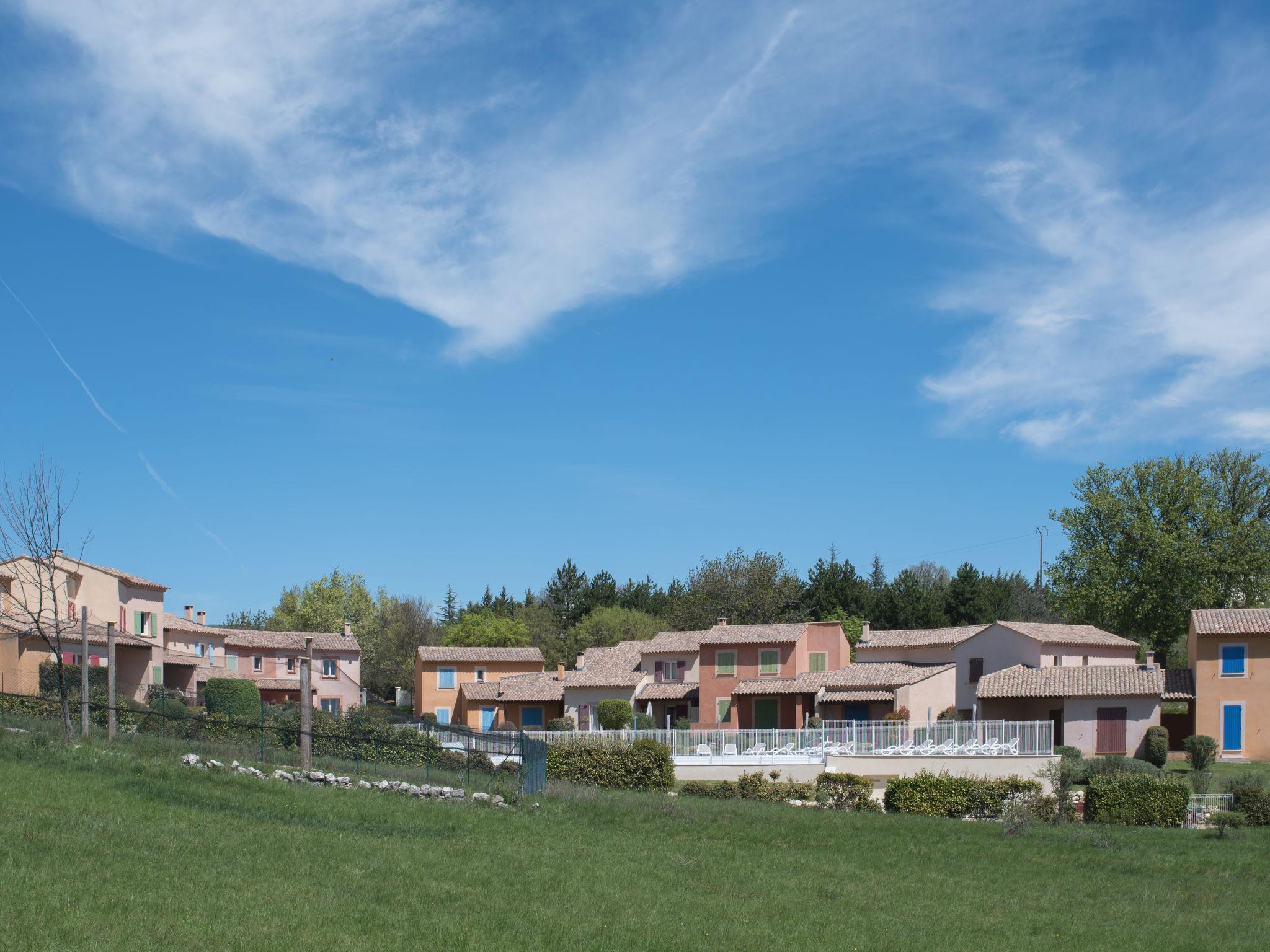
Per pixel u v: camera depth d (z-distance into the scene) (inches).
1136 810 1503.4
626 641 3622.0
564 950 661.9
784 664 2667.3
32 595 2025.1
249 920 636.7
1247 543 2699.3
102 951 557.6
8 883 650.2
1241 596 2792.8
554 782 1508.4
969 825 1421.0
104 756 1099.3
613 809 1310.3
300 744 1343.5
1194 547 2699.3
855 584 4104.3
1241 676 2140.7
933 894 970.1
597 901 802.8
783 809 1502.2
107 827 820.6
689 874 956.0
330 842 882.8
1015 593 4114.2
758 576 3772.1
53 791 928.3
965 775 1759.4
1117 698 2137.1
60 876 677.3
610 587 4761.3
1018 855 1190.9
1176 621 2753.4
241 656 3196.4
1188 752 2031.3
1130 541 2815.0
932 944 785.6
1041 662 2386.8
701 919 788.0
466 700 3110.2
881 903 911.7
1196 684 2171.5
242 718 1600.6
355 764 1286.9
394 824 1000.2
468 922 693.3
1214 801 1547.7
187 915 630.5
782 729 2402.8
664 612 4537.4
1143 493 2837.1
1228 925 902.4
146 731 1374.3
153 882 692.7
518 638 3885.3
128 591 2300.7
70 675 1765.5
